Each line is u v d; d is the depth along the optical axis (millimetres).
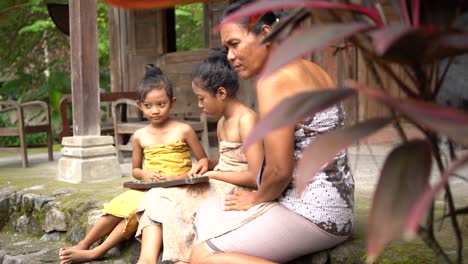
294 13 1314
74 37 4941
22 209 4418
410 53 1101
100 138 4910
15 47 12836
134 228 3172
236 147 2730
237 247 2273
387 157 1091
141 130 3355
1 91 12492
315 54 6375
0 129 6305
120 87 8672
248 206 2309
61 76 11969
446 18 1189
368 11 1139
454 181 4078
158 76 3273
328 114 2246
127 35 8602
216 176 2695
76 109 4941
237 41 2215
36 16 12547
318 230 2273
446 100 6090
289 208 2291
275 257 2295
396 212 1003
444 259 1413
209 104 2736
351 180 2375
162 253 2955
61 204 4055
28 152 8008
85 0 4934
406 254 2330
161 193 2861
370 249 988
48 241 4055
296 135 2244
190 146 3322
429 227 1404
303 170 1085
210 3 7676
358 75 5656
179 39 17156
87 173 4777
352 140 1092
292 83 2098
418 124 1214
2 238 4270
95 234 3260
